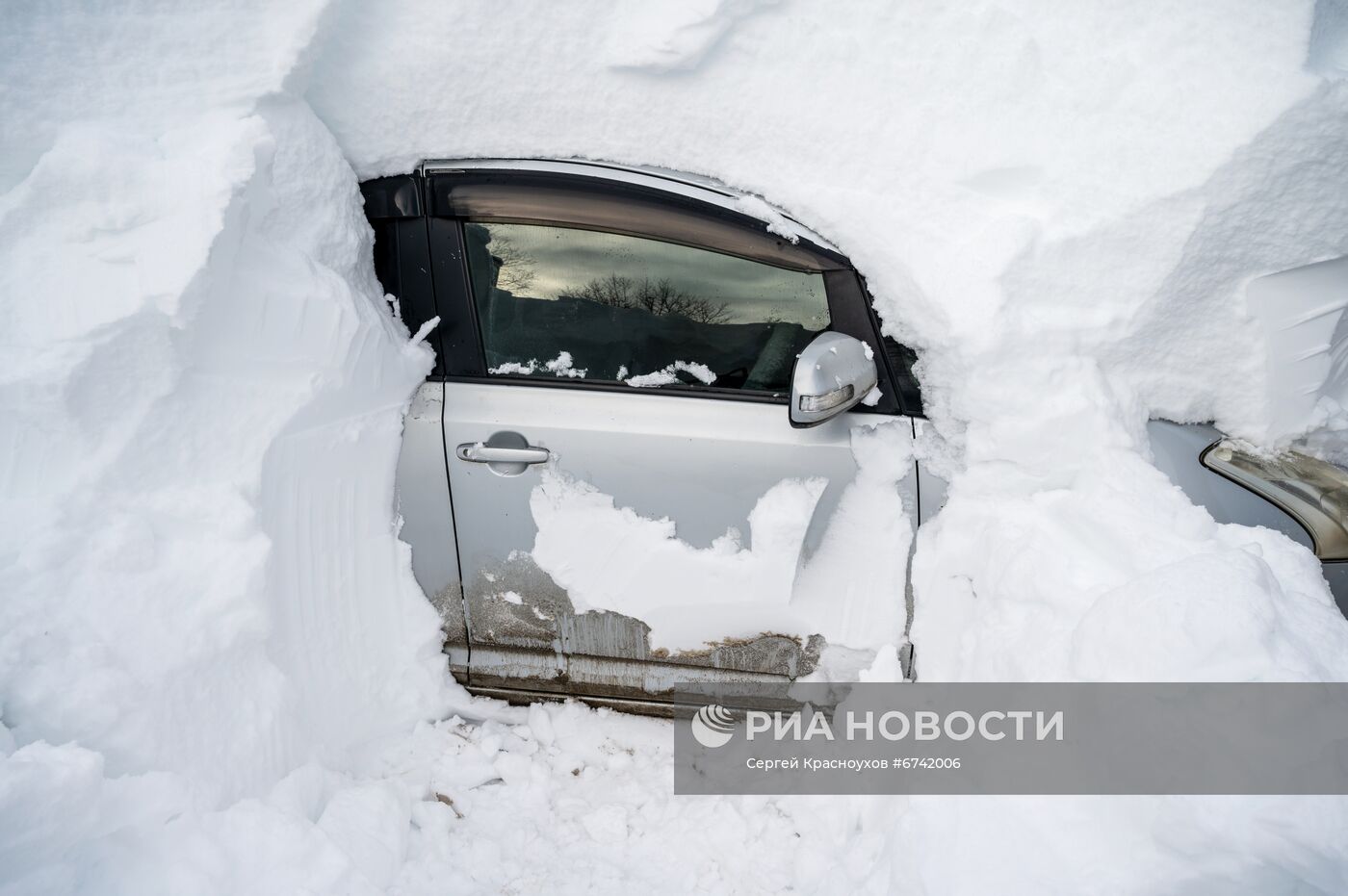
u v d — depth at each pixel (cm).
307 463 219
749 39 220
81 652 181
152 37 213
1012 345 212
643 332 230
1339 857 146
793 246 222
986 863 167
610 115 224
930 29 218
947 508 223
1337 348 221
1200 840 153
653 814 230
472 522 237
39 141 209
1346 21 233
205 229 195
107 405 194
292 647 219
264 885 182
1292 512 215
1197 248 210
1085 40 215
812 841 216
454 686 254
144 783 178
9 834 159
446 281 236
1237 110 204
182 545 200
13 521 187
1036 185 217
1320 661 166
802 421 205
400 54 221
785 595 228
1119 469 209
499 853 217
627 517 231
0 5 209
